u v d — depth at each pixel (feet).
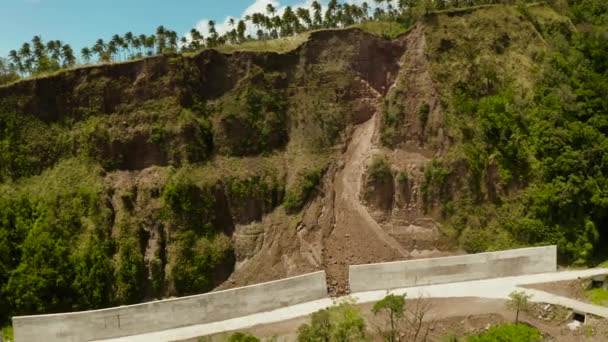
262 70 192.75
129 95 180.14
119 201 164.55
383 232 171.94
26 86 177.37
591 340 126.72
